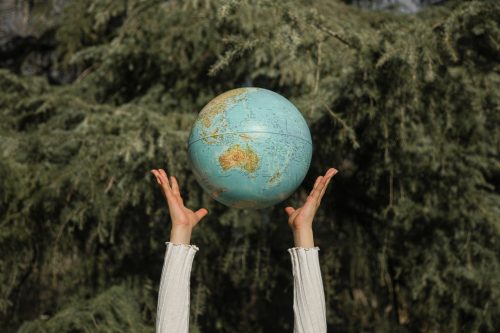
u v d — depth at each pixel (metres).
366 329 5.96
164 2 5.43
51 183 4.65
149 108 5.27
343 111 4.63
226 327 5.68
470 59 4.29
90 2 5.95
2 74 5.42
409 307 5.43
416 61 3.87
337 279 5.82
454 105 4.54
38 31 6.90
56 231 4.95
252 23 4.76
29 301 5.67
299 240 2.24
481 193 4.91
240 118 2.47
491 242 4.69
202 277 5.40
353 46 4.25
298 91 5.35
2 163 4.56
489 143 4.82
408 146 4.41
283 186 2.51
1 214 4.88
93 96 5.70
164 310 2.11
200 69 5.46
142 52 5.52
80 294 5.18
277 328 6.01
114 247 5.27
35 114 5.56
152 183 4.66
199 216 2.33
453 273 4.75
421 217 4.94
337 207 5.75
